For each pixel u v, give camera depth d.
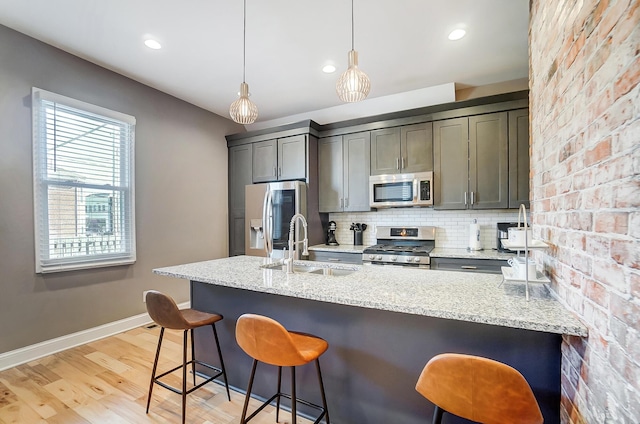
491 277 1.80
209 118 4.16
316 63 2.93
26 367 2.38
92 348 2.72
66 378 2.22
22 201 2.47
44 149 2.59
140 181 3.31
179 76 3.17
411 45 2.62
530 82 1.80
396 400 1.54
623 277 0.77
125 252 3.18
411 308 1.23
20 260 2.46
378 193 3.59
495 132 3.06
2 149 2.36
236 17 2.23
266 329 1.31
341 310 1.68
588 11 0.97
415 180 3.35
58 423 1.75
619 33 0.79
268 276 1.87
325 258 3.69
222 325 2.13
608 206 0.85
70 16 2.22
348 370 1.67
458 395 0.97
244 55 2.77
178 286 3.72
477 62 2.91
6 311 2.39
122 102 3.14
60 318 2.70
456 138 3.22
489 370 0.91
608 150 0.85
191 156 3.90
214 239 4.21
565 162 1.19
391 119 3.54
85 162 2.86
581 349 1.03
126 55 2.77
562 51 1.21
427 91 3.52
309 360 1.35
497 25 2.34
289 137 3.96
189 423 1.75
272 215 3.86
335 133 3.91
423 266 3.12
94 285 2.93
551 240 1.38
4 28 2.36
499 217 3.36
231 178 4.42
